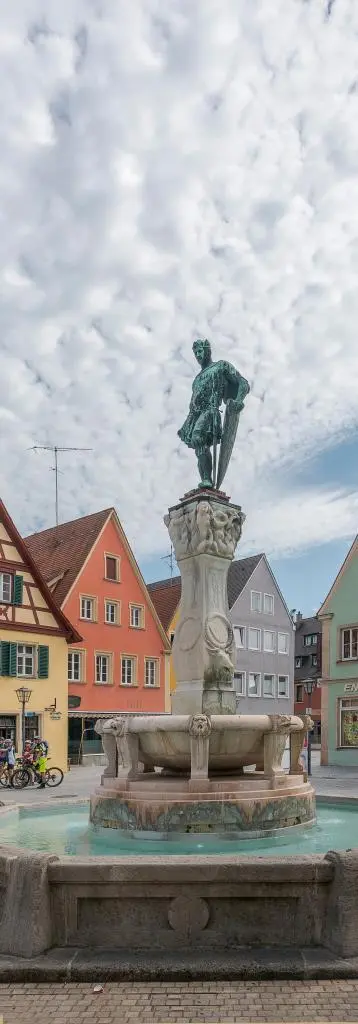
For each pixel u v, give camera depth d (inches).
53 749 1299.2
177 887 217.0
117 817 350.3
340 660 1363.2
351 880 214.1
